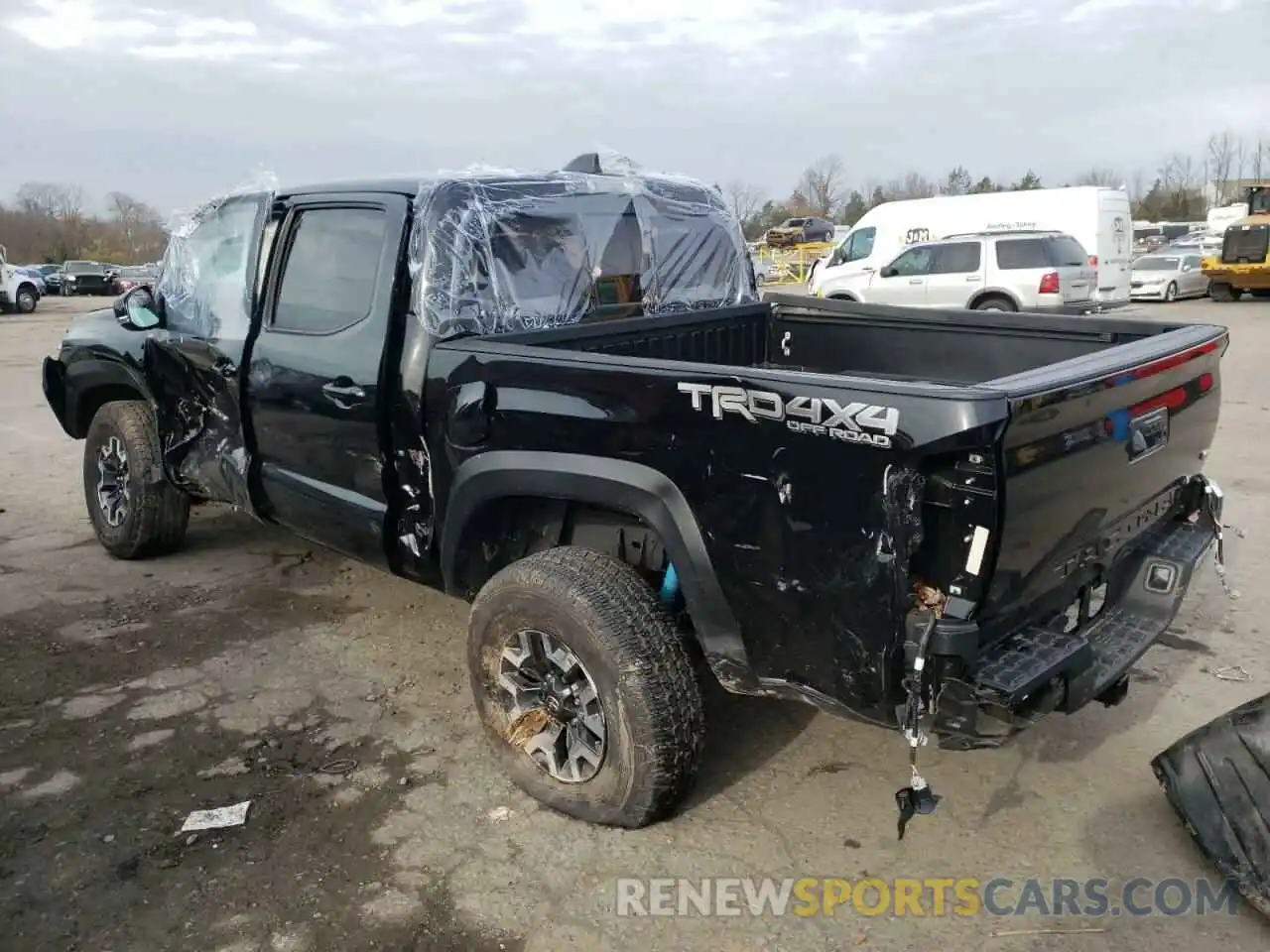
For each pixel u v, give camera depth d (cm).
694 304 441
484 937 260
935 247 1697
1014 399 214
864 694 242
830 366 448
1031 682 229
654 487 270
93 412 547
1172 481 314
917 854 291
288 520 405
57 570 529
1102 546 281
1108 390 250
